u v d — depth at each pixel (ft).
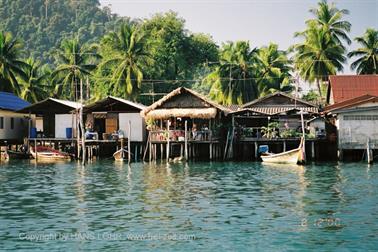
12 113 200.95
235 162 169.07
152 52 265.75
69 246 68.08
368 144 161.17
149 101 267.18
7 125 197.47
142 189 112.68
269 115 180.86
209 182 122.52
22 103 215.72
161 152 174.91
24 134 209.15
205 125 186.09
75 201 98.48
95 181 126.21
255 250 65.62
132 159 184.85
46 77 283.59
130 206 92.94
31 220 82.28
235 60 263.90
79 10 636.89
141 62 246.68
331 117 180.96
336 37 244.83
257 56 268.41
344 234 72.28
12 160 184.85
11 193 108.47
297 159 158.92
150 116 173.68
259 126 193.16
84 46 295.69
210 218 82.43
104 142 181.47
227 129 184.24
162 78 272.31
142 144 187.52
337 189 109.70
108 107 187.11
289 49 246.68
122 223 79.87
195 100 175.22
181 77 297.33
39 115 211.82
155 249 66.54
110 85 250.37
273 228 75.66
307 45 239.91
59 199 100.78
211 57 296.92
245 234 72.59
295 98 187.62
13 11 608.60
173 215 84.94
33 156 185.98
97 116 189.26
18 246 68.18
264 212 86.53
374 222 78.95
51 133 197.26
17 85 245.45
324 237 70.85
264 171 143.64
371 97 179.42
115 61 249.75
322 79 238.07
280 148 181.06
